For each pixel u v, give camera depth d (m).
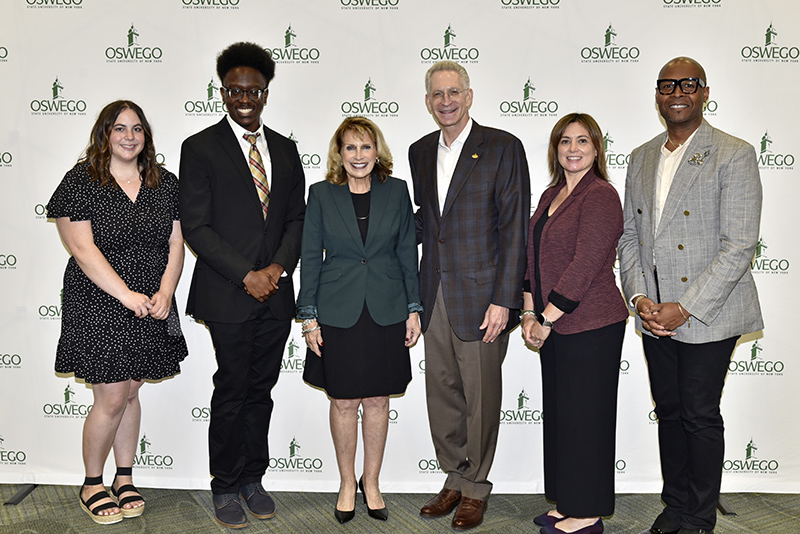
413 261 2.54
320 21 2.79
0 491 2.88
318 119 2.84
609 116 2.79
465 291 2.42
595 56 2.77
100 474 2.60
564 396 2.27
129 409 2.66
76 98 2.83
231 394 2.51
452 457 2.66
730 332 2.20
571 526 2.40
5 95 2.83
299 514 2.66
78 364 2.40
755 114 2.76
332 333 2.40
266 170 2.53
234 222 2.43
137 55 2.81
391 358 2.43
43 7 2.79
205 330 2.92
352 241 2.41
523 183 2.39
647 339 2.41
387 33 2.79
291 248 2.49
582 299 2.22
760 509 2.68
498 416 2.55
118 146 2.39
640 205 2.37
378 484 2.66
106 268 2.36
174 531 2.49
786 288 2.81
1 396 2.94
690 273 2.23
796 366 2.83
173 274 2.54
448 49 2.79
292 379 2.95
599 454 2.25
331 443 2.96
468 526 2.48
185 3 2.79
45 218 2.87
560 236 2.27
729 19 2.73
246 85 2.41
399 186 2.50
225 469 2.55
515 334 2.91
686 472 2.38
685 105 2.19
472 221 2.41
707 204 2.19
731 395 2.87
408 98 2.82
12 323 2.91
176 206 2.54
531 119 2.81
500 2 2.76
